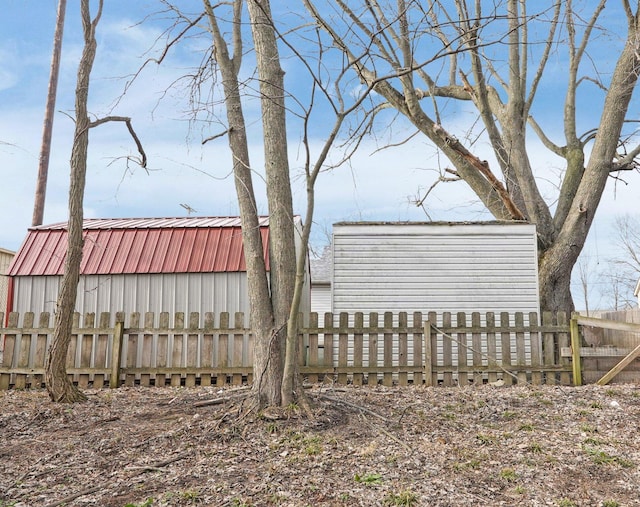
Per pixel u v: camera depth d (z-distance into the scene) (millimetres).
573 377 9617
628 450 6301
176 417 7152
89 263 11430
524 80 12570
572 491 5293
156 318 11125
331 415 6836
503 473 5578
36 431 6914
